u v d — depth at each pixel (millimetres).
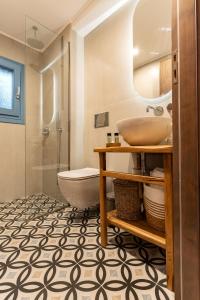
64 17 2062
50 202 2164
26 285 898
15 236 1383
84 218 1719
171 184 856
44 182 2438
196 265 578
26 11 1973
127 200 1237
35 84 2564
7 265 1042
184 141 609
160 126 1103
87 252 1170
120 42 1808
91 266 1034
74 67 2174
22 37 2424
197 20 560
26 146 2340
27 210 1947
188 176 597
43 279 937
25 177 2412
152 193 1101
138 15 1650
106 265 1041
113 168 1834
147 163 1495
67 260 1088
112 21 1884
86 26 2100
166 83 1452
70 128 2154
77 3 1863
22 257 1117
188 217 601
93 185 1598
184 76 602
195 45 565
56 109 2324
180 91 619
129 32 1729
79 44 2211
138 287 883
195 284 582
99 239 1333
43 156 2469
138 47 1652
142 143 1170
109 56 1916
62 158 2213
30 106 2523
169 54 1441
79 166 2191
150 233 1043
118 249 1203
